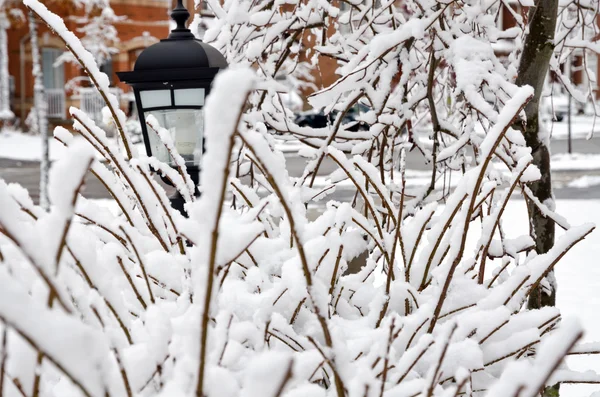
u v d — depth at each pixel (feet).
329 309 5.98
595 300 22.34
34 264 2.93
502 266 6.78
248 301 5.81
